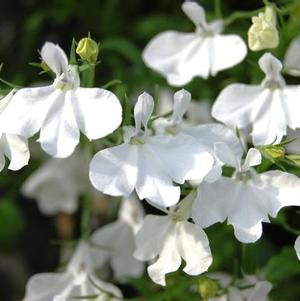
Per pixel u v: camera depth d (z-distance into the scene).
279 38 0.17
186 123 0.17
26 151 0.14
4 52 0.23
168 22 0.22
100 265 0.18
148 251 0.14
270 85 0.16
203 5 0.21
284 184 0.14
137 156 0.14
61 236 0.22
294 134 0.16
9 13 0.24
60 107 0.14
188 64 0.17
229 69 0.20
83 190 0.20
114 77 0.21
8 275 0.23
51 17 0.23
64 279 0.17
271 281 0.17
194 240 0.14
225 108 0.15
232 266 0.18
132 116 0.14
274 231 0.20
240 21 0.21
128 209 0.18
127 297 0.21
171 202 0.13
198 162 0.13
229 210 0.14
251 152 0.14
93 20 0.22
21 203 0.23
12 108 0.14
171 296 0.16
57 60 0.14
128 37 0.22
